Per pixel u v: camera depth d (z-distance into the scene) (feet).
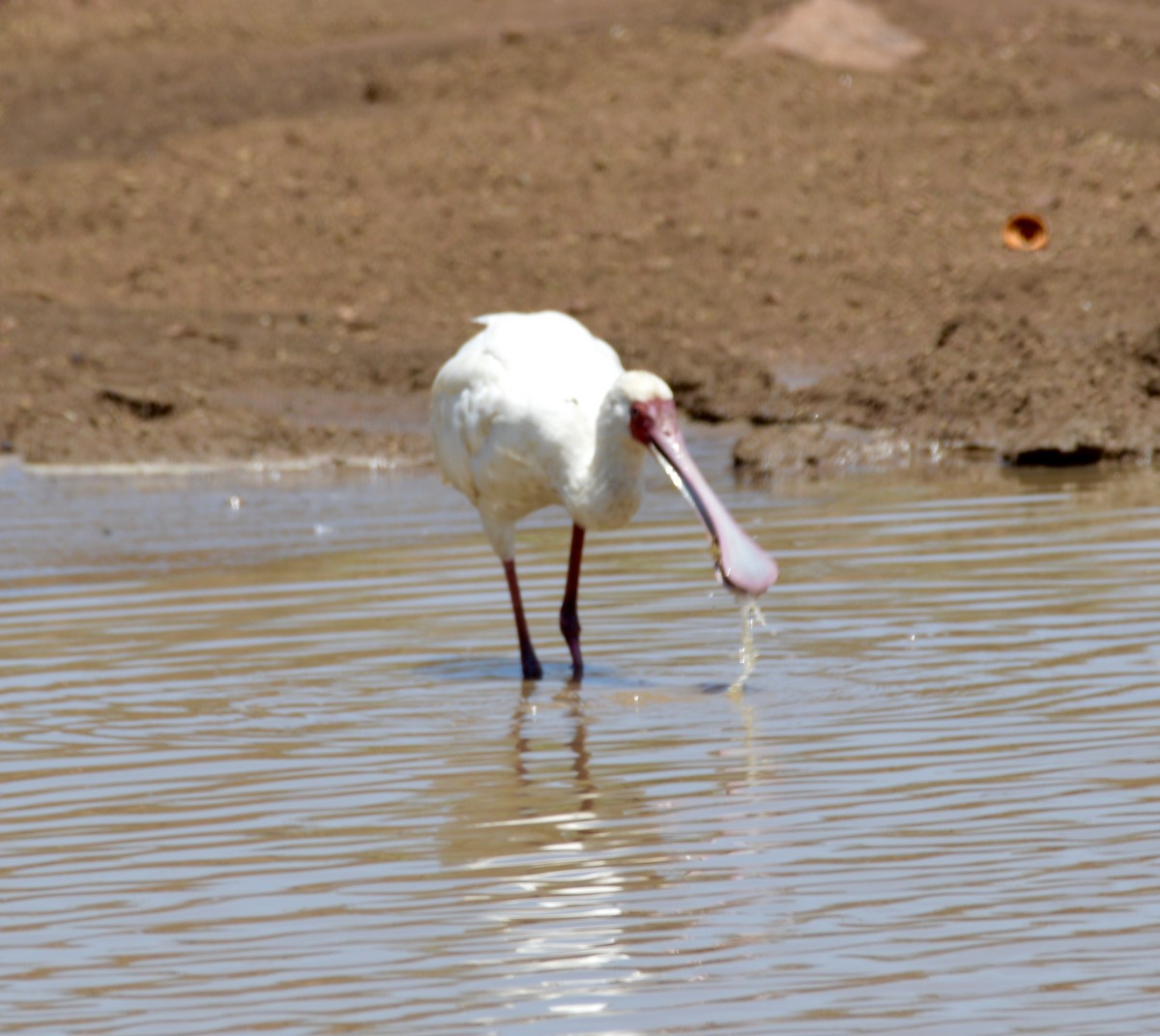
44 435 67.72
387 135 104.27
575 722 32.53
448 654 37.91
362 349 80.18
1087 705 31.65
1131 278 80.23
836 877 24.18
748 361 75.56
